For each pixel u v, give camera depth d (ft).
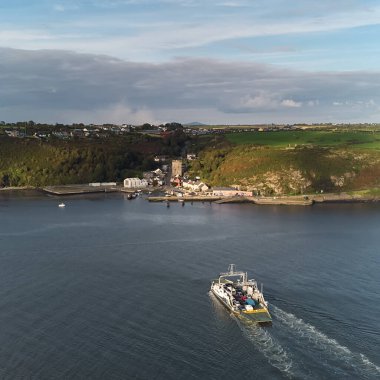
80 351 317.42
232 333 340.59
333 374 291.99
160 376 290.56
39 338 334.44
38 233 645.92
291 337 334.24
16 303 392.47
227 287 406.82
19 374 293.43
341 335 337.11
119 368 298.56
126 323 357.00
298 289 419.95
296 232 651.66
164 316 368.68
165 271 473.26
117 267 486.79
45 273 467.93
